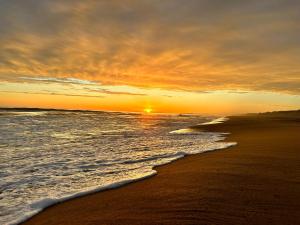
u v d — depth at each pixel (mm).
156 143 16047
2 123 31703
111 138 19047
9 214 5230
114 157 11297
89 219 4836
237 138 18016
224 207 5004
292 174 7316
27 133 21656
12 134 20484
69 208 5496
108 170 8922
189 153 11930
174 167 9148
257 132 22734
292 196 5504
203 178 7258
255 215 4586
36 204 5699
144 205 5410
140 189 6605
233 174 7504
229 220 4434
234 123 40906
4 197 6262
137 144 15625
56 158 11109
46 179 7848
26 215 5152
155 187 6707
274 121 48469
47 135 20594
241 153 11117
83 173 8539
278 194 5645
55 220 4891
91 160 10656
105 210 5258
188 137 19641
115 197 6062
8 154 12055
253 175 7309
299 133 20625
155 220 4613
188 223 4406
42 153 12367
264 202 5188
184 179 7293
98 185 7094
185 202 5414
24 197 6270
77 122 40156
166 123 42906
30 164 9922
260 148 12344
